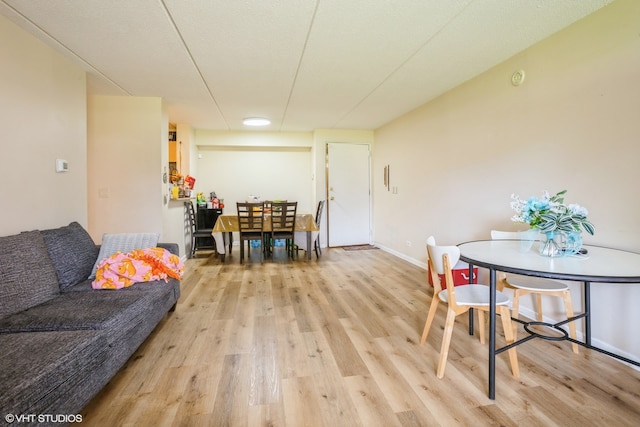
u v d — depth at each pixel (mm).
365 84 3270
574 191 2117
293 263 4465
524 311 2535
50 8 1891
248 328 2338
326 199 5660
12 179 2006
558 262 1570
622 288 1859
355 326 2379
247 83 3219
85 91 2828
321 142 5590
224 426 1359
